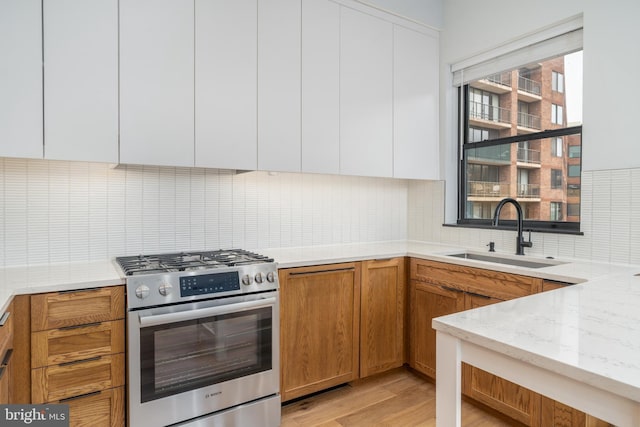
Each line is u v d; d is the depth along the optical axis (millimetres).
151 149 1914
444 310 2342
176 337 1698
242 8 2170
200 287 1738
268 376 1964
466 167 3088
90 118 1771
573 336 860
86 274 1704
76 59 1741
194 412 1750
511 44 2641
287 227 2719
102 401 1585
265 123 2248
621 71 2029
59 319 1502
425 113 2996
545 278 1802
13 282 1529
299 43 2373
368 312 2422
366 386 2453
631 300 1192
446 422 959
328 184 2910
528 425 1825
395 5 2773
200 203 2387
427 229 3176
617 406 668
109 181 2131
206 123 2061
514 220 2734
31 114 1651
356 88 2623
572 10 2248
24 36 1637
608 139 2084
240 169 2180
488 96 2902
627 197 2006
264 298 1928
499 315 1029
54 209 2000
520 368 821
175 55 1973
